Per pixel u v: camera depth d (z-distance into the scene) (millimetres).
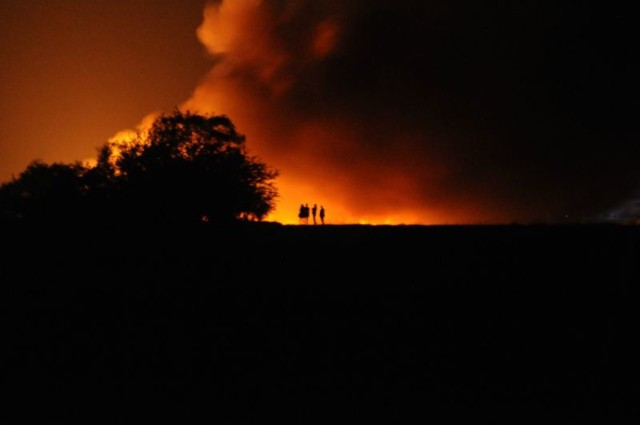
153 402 8656
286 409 8359
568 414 8008
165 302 12953
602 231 15438
